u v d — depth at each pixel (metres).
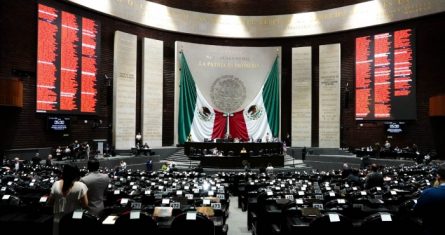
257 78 29.83
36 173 12.37
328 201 6.84
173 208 5.42
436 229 3.85
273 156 23.78
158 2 27.80
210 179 12.63
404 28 24.80
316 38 28.80
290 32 29.16
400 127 24.48
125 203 6.31
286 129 29.56
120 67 25.23
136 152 24.14
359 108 26.47
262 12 29.75
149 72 27.00
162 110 27.89
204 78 29.30
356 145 26.66
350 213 5.57
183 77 28.58
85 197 4.85
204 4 29.53
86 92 23.06
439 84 23.14
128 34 25.84
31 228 5.35
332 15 27.80
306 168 23.89
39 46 20.34
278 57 29.56
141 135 26.59
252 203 8.59
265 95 29.55
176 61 28.66
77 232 4.07
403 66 24.53
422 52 23.95
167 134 28.33
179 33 28.92
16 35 19.33
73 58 22.28
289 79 29.64
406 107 24.28
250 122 29.44
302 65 28.75
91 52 23.44
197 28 29.14
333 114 27.55
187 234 4.05
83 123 22.97
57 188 4.79
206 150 24.02
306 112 28.45
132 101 25.89
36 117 20.25
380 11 25.52
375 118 25.64
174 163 22.80
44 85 20.58
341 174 13.80
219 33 29.59
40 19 20.44
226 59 29.80
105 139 24.23
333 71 27.64
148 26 27.19
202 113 28.89
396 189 8.64
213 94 29.39
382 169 14.73
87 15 23.50
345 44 27.59
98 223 4.12
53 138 21.16
